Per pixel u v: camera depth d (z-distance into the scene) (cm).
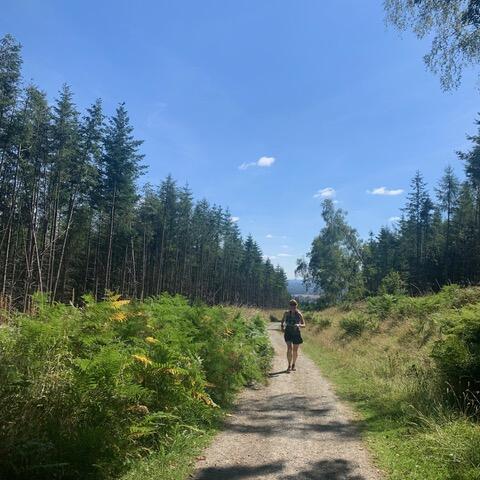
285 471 519
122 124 5141
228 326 1145
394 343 1394
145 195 6644
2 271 4344
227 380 858
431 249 6856
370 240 8169
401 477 500
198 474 501
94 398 484
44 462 404
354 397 938
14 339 523
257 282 12244
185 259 7756
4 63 3688
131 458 491
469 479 457
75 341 584
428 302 1714
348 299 5281
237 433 673
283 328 1303
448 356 752
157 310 930
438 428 603
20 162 4062
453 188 6644
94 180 4944
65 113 4381
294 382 1115
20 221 4662
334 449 603
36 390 458
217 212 8906
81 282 6131
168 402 604
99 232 5938
